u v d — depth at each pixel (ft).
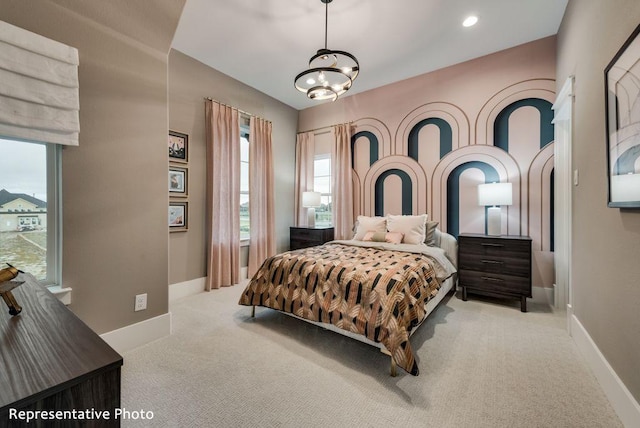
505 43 10.05
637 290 4.06
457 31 9.32
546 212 9.88
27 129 5.04
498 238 9.50
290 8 8.22
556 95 9.49
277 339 7.16
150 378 5.45
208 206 11.40
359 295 6.28
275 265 8.20
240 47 10.25
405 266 7.18
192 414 4.51
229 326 7.95
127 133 6.54
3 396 1.77
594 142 5.78
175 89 10.36
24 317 2.98
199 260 11.22
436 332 7.47
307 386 5.24
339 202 14.40
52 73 5.23
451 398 4.90
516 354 6.34
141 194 6.81
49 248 5.67
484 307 9.41
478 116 11.03
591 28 5.98
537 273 10.02
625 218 4.43
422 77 12.27
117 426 2.21
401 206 13.04
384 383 5.33
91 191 5.98
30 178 5.50
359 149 14.33
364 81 12.96
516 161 10.36
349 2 7.95
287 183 15.71
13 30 4.83
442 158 11.89
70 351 2.33
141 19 6.53
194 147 11.00
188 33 9.45
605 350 5.14
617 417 4.44
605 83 4.99
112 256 6.31
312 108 15.93
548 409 4.61
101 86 6.09
